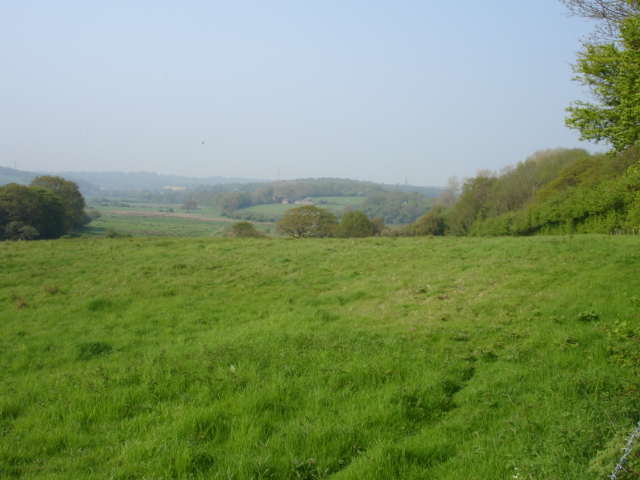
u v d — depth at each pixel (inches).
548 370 321.1
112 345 447.8
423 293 600.1
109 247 952.9
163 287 671.8
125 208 6358.3
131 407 287.3
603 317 422.6
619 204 1550.2
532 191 2807.6
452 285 625.3
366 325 470.3
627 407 226.8
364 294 620.7
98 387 314.2
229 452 227.3
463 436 246.2
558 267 657.6
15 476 213.9
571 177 2258.9
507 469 206.2
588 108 418.9
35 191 2133.4
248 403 276.5
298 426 250.5
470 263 751.7
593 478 179.2
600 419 225.0
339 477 207.5
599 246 788.6
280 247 1000.2
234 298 621.9
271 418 265.7
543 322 433.7
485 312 490.9
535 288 563.2
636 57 339.6
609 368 305.4
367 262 821.2
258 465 210.5
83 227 3171.8
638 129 365.1
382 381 317.4
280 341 399.5
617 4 405.1
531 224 2114.9
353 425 251.9
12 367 402.9
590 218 1711.4
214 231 3769.7
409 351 375.2
